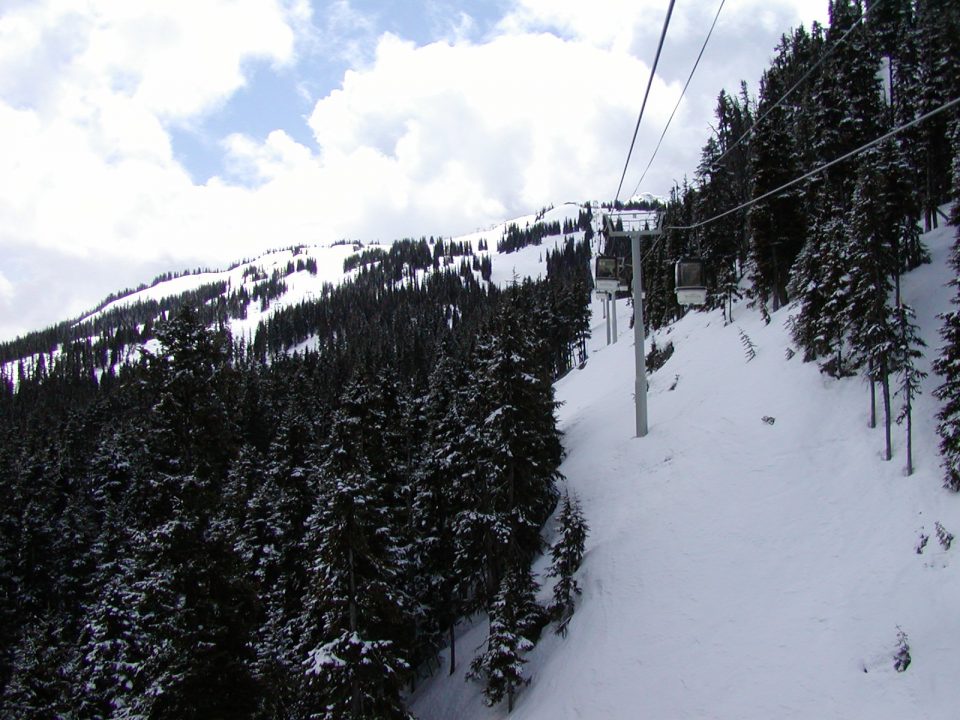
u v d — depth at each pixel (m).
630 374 52.12
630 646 20.20
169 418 16.94
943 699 13.43
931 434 20.97
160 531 15.69
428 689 28.70
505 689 23.11
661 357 48.72
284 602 26.14
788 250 40.16
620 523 27.03
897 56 52.16
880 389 24.12
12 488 45.16
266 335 192.38
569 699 19.83
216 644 16.27
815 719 14.64
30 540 37.66
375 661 17.62
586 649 21.47
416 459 35.44
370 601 18.55
